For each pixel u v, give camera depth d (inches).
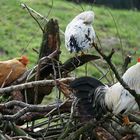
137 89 286.7
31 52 657.0
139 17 935.7
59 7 872.9
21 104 294.7
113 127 294.0
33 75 327.0
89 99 282.8
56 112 299.0
